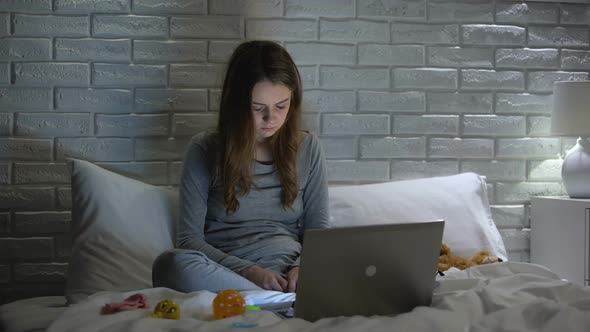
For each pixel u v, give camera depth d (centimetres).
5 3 273
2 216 274
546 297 154
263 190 227
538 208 298
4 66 274
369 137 296
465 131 302
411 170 299
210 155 226
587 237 272
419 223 149
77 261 234
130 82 280
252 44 220
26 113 275
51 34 276
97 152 279
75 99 277
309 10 289
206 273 184
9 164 275
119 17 279
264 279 197
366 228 142
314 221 236
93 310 149
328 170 293
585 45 310
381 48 295
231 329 123
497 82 304
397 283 150
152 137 282
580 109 284
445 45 300
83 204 248
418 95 298
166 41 282
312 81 291
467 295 151
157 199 258
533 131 307
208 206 229
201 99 284
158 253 241
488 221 282
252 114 214
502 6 303
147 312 144
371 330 122
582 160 287
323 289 142
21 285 276
